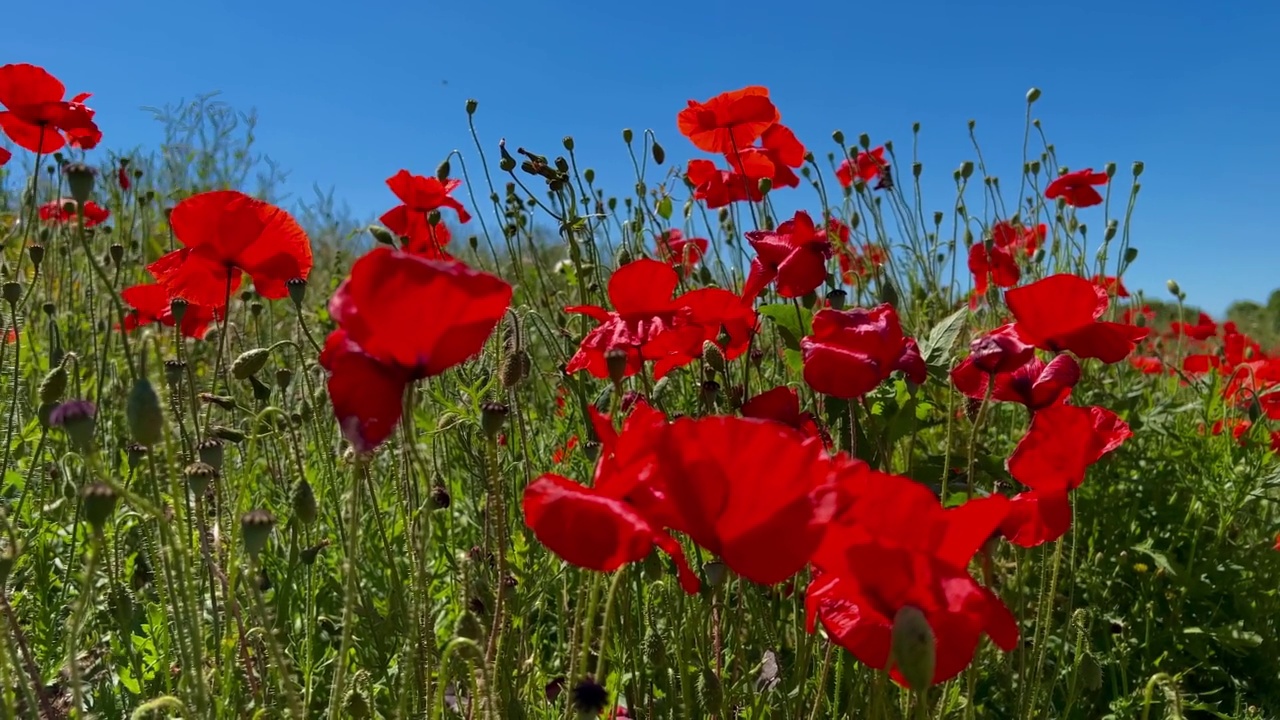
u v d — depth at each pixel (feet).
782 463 0.95
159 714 1.42
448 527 1.94
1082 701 1.80
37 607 1.70
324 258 4.94
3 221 3.45
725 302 1.71
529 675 1.59
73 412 1.14
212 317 2.16
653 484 1.04
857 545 0.98
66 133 2.57
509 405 1.70
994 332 1.53
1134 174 2.84
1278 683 1.96
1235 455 2.30
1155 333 4.18
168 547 1.35
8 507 1.86
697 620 1.49
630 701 1.65
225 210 1.65
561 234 2.50
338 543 1.94
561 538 1.00
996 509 0.99
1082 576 2.06
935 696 1.68
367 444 1.03
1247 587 2.09
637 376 2.16
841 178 3.25
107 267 3.31
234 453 2.28
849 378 1.44
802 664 1.46
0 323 2.34
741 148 2.45
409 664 1.21
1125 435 1.32
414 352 1.04
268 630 1.21
